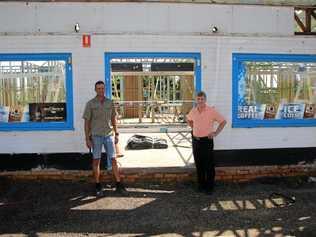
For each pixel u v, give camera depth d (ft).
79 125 18.01
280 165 18.92
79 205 15.30
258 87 18.76
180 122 41.14
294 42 18.78
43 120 18.06
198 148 16.49
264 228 13.30
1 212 14.64
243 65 18.58
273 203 15.61
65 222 13.80
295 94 19.07
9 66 17.89
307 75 19.08
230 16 18.30
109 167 16.87
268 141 18.86
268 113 18.92
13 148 18.04
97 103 16.34
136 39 17.90
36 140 18.04
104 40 17.81
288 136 18.99
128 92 49.11
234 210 14.89
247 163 18.74
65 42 17.75
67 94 17.92
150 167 18.51
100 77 17.90
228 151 18.63
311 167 18.98
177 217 14.25
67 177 17.89
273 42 18.66
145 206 15.26
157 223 13.74
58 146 18.06
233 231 13.08
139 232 13.02
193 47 18.20
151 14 17.92
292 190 17.12
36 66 17.90
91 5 17.69
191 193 16.69
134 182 17.79
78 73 17.87
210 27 18.22
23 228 13.32
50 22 17.69
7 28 17.63
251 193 16.74
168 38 18.04
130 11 17.81
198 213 14.61
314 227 13.34
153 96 48.78
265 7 18.47
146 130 33.68
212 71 18.35
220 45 18.31
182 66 34.60
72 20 17.70
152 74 39.22
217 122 17.89
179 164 19.60
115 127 17.04
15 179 17.79
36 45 17.70
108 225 13.57
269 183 18.04
